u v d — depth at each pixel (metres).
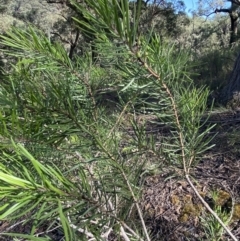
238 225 2.11
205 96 1.06
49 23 18.73
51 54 0.95
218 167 2.65
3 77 0.95
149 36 0.81
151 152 1.07
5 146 0.77
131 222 1.14
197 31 20.33
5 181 0.62
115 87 1.01
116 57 0.83
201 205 2.33
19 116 0.89
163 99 0.96
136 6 0.72
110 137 1.00
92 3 0.68
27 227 1.92
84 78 1.02
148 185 2.57
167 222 2.28
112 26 0.72
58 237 1.79
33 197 0.64
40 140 0.89
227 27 18.97
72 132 0.91
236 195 2.34
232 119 3.40
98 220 0.89
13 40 0.90
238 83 4.51
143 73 0.85
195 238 2.13
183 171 1.12
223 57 7.31
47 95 0.92
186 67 0.96
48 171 0.71
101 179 0.98
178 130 1.04
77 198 0.77
